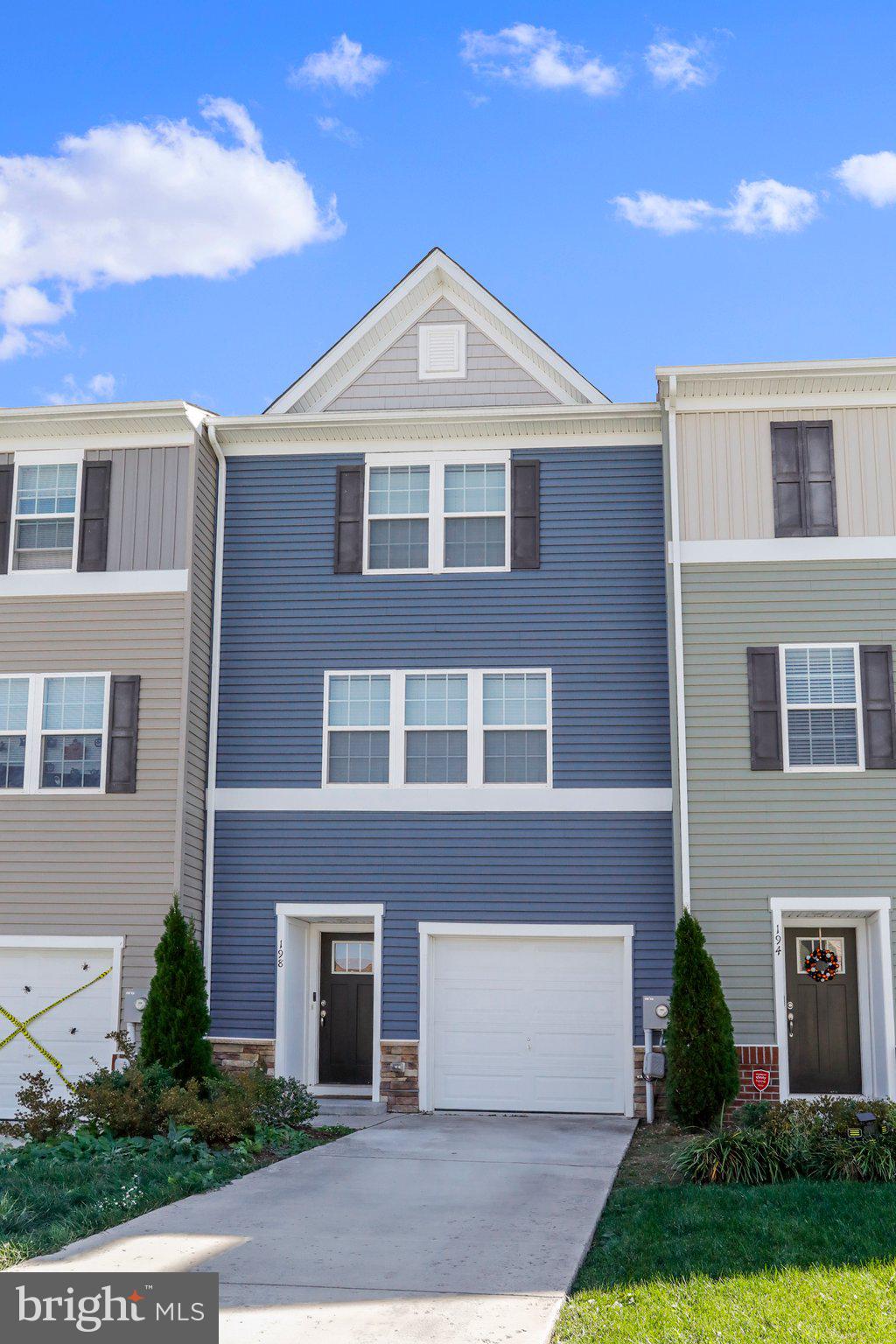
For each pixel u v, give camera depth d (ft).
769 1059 48.26
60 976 52.54
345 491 56.95
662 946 52.13
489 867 53.52
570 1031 52.65
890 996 48.21
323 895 54.03
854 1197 31.60
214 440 56.90
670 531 52.65
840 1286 24.22
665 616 54.44
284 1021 53.36
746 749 50.47
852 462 52.26
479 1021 53.11
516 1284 25.07
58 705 54.03
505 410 55.62
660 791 53.16
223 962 53.83
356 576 56.34
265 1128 43.42
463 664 55.16
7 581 55.26
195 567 54.80
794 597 51.47
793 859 49.49
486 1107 52.37
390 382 58.65
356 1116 50.96
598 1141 43.47
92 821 52.80
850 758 50.21
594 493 55.77
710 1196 32.53
